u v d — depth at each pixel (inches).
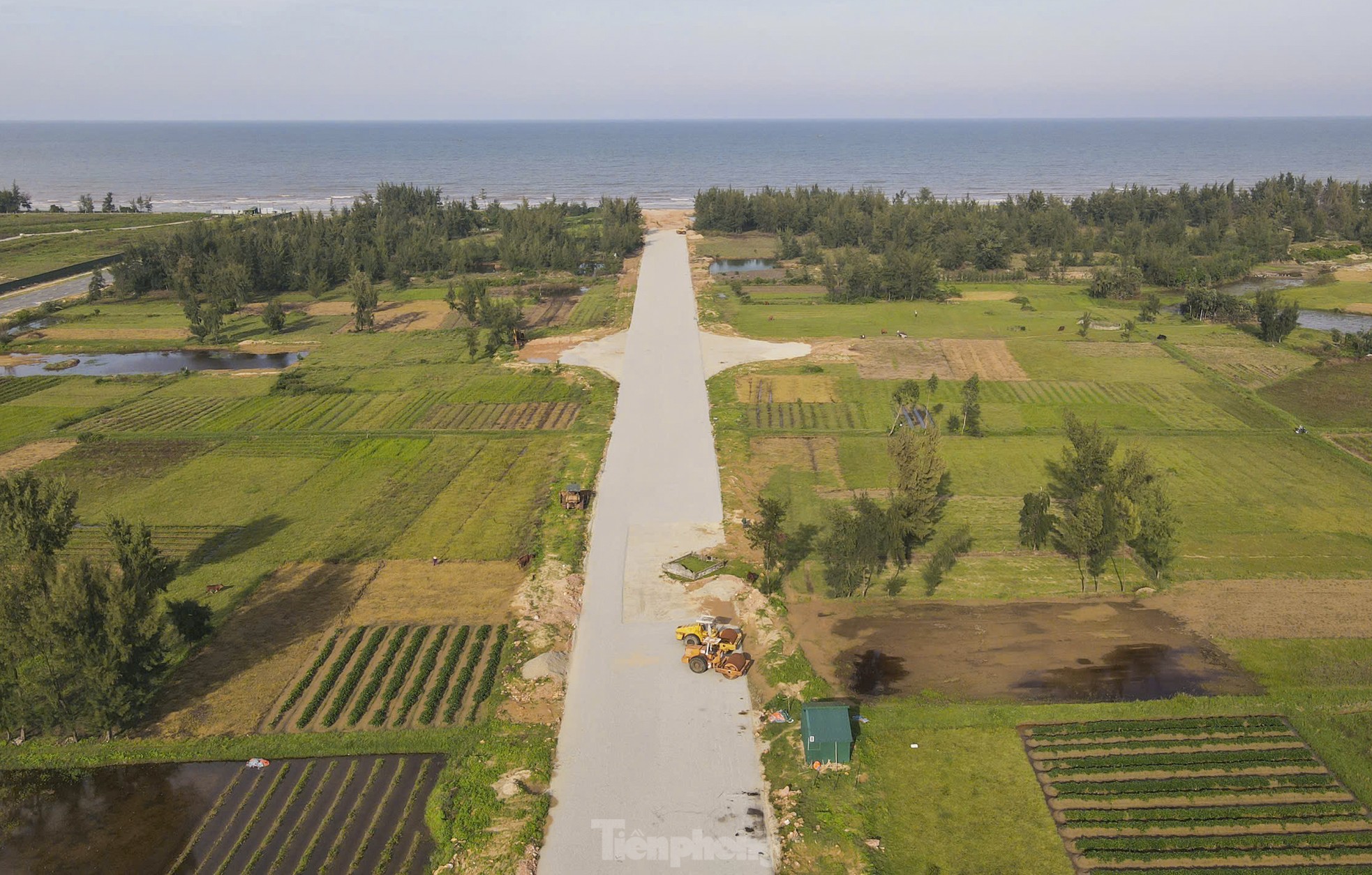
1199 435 3139.8
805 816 1454.2
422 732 1668.3
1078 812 1464.1
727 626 1969.7
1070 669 1856.5
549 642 1930.4
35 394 3718.0
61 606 1605.6
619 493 2689.5
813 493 2696.9
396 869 1370.6
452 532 2477.9
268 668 1881.2
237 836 1448.1
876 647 1939.0
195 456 3041.3
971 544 2391.7
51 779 1582.2
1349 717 1695.4
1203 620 2028.8
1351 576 2206.0
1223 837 1414.9
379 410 3489.2
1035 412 3376.0
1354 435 3134.8
